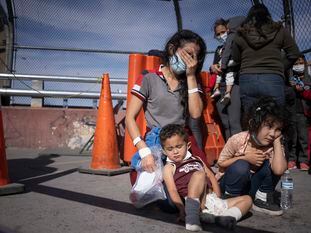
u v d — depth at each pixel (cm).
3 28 668
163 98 265
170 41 259
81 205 269
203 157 265
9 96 648
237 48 367
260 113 255
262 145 260
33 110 630
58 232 209
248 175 259
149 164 247
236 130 425
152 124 272
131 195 258
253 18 349
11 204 268
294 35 516
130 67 418
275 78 346
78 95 643
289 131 276
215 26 469
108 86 426
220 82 447
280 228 228
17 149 620
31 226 219
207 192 252
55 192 309
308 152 462
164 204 250
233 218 222
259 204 265
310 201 297
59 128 635
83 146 636
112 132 418
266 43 344
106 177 386
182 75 266
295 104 456
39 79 642
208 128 483
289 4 514
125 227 220
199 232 215
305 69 502
